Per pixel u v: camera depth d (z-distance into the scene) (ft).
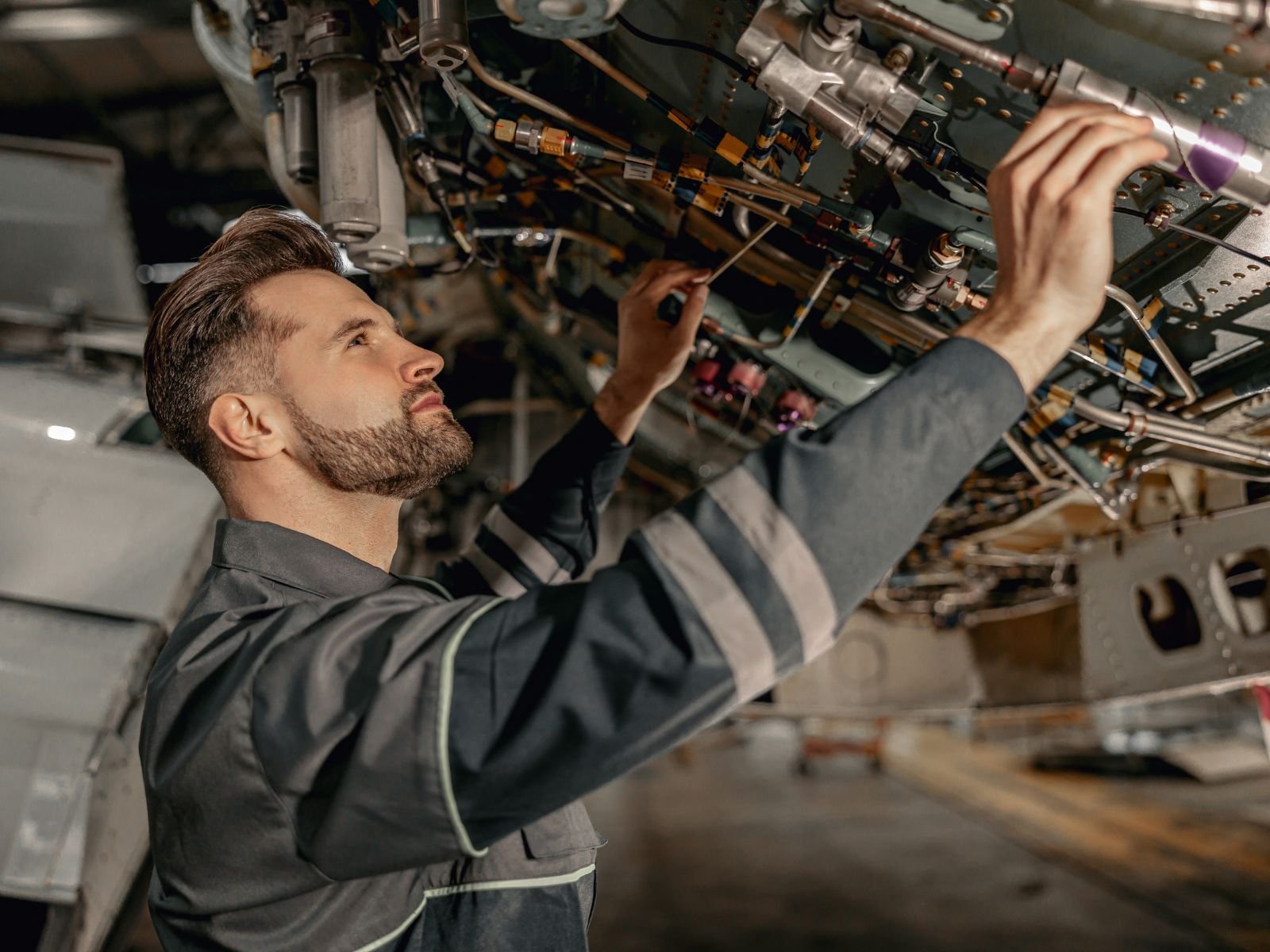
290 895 2.19
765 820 25.93
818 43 2.74
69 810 5.60
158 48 23.20
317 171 4.04
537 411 11.62
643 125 4.27
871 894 18.26
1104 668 7.58
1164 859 20.53
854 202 3.84
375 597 2.30
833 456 1.89
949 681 10.92
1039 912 17.01
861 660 10.89
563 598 1.99
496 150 4.31
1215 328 4.06
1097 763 32.71
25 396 7.58
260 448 2.66
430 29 3.09
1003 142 3.22
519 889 2.62
